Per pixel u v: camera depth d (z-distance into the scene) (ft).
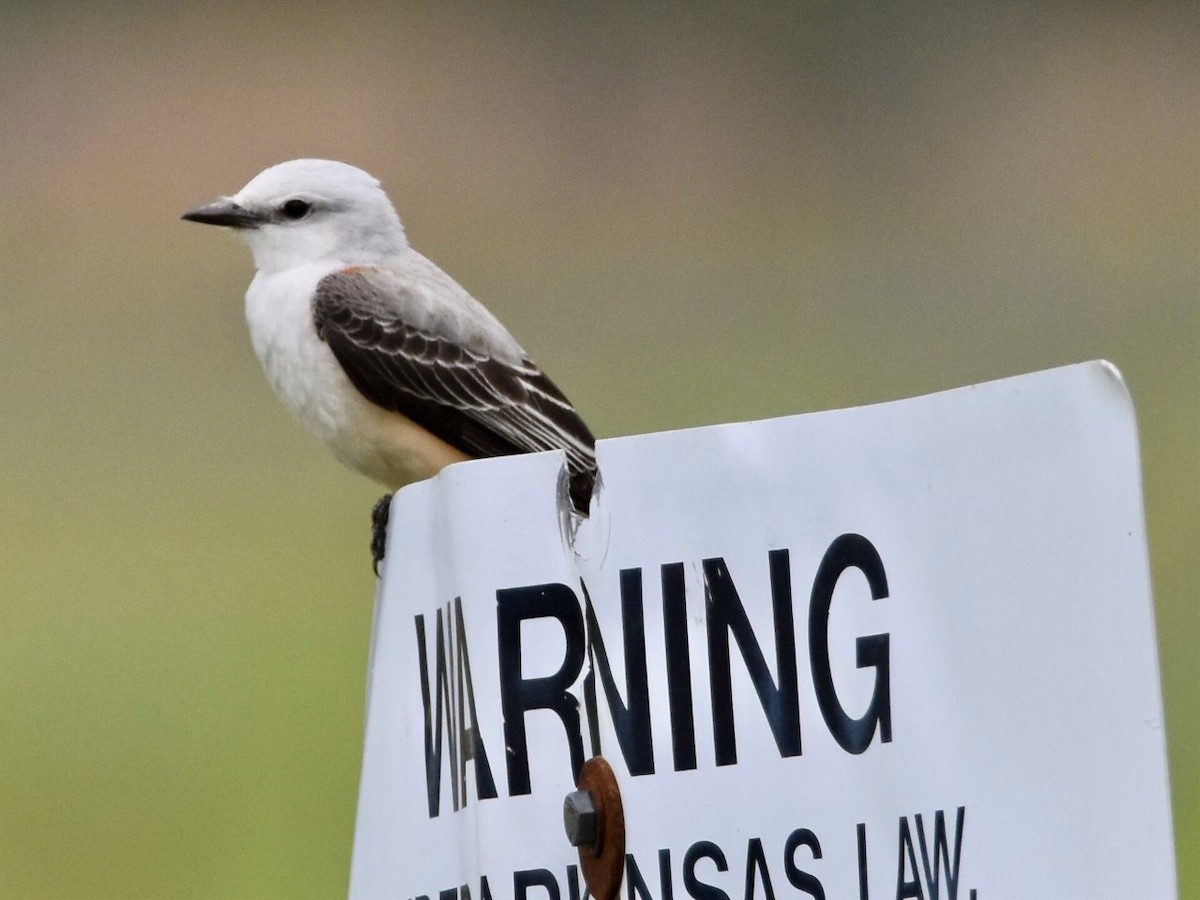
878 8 92.12
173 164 84.99
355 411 26.45
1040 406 10.52
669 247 79.25
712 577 11.79
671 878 11.68
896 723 11.07
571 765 12.08
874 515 11.28
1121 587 10.08
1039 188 82.99
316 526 55.62
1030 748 10.45
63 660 47.21
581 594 12.13
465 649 12.38
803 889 11.35
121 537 55.42
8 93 86.99
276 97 88.43
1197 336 67.31
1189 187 82.84
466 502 12.44
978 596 10.77
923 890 10.90
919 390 64.64
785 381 64.69
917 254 77.46
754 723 11.60
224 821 39.96
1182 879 35.17
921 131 88.02
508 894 12.12
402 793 13.07
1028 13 90.94
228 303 71.67
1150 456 54.75
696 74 90.63
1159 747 9.89
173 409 63.67
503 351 27.14
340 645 47.73
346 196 27.32
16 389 65.31
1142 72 89.71
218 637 48.49
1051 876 10.29
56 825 39.96
